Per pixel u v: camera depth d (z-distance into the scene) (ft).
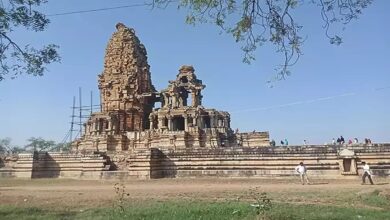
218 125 208.03
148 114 236.43
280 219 52.24
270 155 136.98
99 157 164.04
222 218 52.75
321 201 70.44
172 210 59.57
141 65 241.96
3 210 64.23
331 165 127.13
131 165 148.05
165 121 208.85
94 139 209.26
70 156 169.89
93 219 54.49
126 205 68.13
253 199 74.28
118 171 154.81
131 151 170.30
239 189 95.71
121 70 235.40
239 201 71.31
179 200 75.97
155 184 122.11
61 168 170.09
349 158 123.54
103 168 161.89
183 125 214.28
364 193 77.87
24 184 134.10
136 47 240.94
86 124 238.07
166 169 150.30
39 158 172.65
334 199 71.97
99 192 95.45
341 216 53.62
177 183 124.77
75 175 165.68
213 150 145.79
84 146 213.46
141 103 230.68
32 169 168.45
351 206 64.23
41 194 91.56
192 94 217.77
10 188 114.32
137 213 57.88
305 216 53.67
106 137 207.00
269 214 54.24
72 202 75.61
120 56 237.04
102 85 240.12
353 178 121.70
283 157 134.82
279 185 108.37
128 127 226.99
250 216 53.78
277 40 39.45
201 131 197.16
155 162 148.05
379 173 119.44
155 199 78.07
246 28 39.60
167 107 210.59
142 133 208.33
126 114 229.04
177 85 217.77
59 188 112.98
